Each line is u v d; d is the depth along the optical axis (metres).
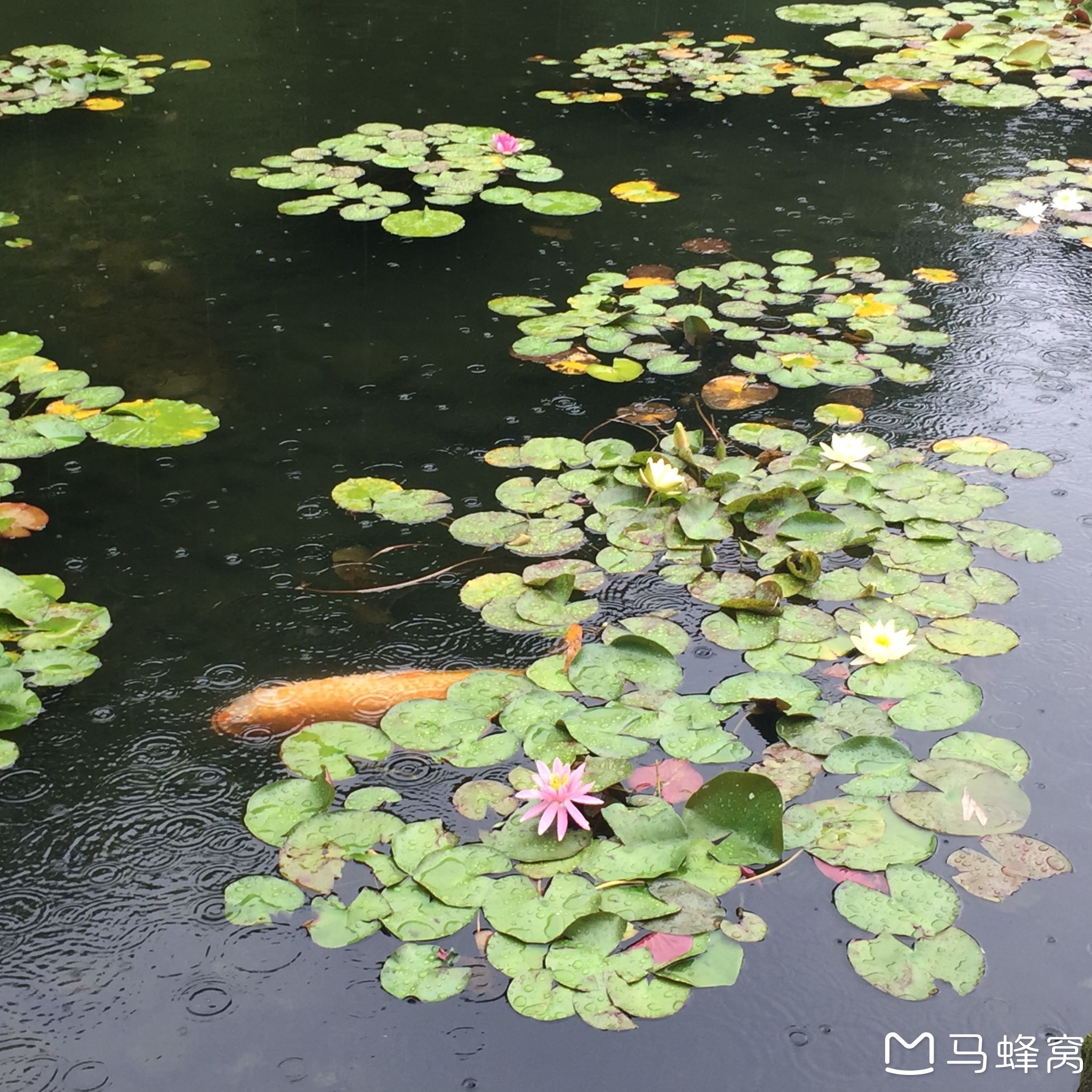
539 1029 1.58
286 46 5.98
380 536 2.54
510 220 4.09
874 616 2.27
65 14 6.47
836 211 4.15
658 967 1.61
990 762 1.93
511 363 3.21
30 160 4.57
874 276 3.67
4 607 2.30
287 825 1.84
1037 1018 1.59
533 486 2.69
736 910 1.71
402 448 2.85
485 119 5.02
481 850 1.79
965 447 2.83
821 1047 1.55
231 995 1.62
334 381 3.12
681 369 3.16
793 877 1.77
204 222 4.05
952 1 7.00
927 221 4.08
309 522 2.59
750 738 2.00
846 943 1.68
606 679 2.10
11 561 2.47
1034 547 2.46
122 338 3.33
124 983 1.64
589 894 1.71
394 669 2.18
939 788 1.88
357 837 1.81
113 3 6.68
